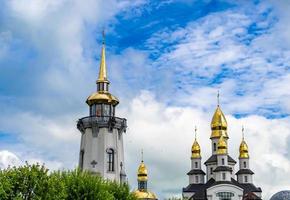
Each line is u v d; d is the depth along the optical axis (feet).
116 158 329.93
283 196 384.47
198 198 479.41
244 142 542.57
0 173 184.65
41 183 185.68
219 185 468.34
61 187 192.44
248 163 535.60
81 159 336.70
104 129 332.39
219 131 532.32
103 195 214.07
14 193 181.57
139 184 505.25
